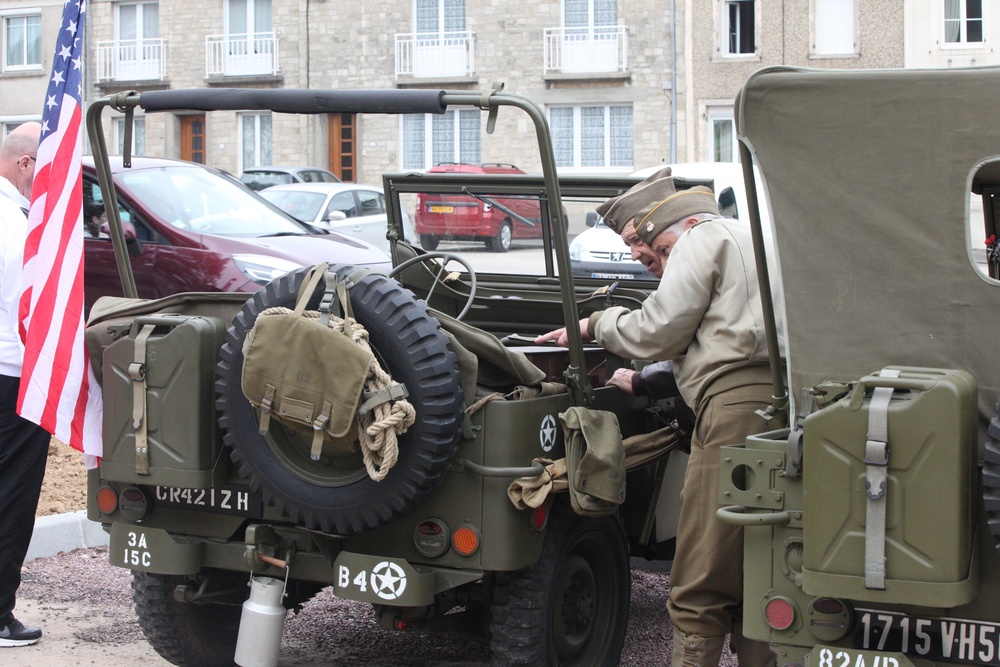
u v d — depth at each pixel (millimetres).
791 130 3207
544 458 3879
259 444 3830
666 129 28859
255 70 32094
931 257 3080
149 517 4277
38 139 5184
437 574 3799
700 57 28453
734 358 3910
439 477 3672
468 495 3766
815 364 3217
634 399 4605
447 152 30406
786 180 3229
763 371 3916
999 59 26766
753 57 28156
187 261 8906
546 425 3912
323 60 31453
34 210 4711
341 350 3586
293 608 4598
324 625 5434
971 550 2852
